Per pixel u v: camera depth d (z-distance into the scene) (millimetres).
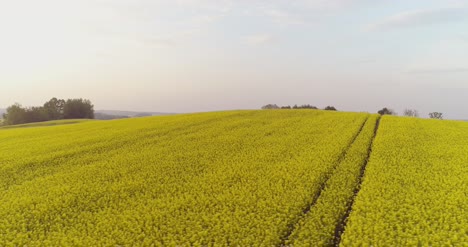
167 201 16266
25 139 33781
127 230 14055
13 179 20984
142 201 16797
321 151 23156
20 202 17016
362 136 27422
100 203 16797
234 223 13859
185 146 26703
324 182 17891
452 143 24844
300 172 19250
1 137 36031
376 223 13125
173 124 36844
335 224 13453
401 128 30297
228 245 12680
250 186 17781
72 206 16625
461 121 35344
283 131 30828
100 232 13820
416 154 22078
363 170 19891
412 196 15578
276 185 17641
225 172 20203
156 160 23359
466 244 11539
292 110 46375
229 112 45562
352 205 15086
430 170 19047
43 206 16625
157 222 14562
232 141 27672
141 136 31094
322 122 34562
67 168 22562
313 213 14359
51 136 34688
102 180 20078
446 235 12305
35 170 22453
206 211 15320
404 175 18328
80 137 32531
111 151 26203
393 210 14383
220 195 16828
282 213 14633
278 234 12953
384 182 17375
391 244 11953
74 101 111312
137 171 21344
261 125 34375
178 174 20578
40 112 101125
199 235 13203
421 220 13102
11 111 97375
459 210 14133
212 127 34156
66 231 14383
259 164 21297
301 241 12461
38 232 14289
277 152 23719
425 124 32812
